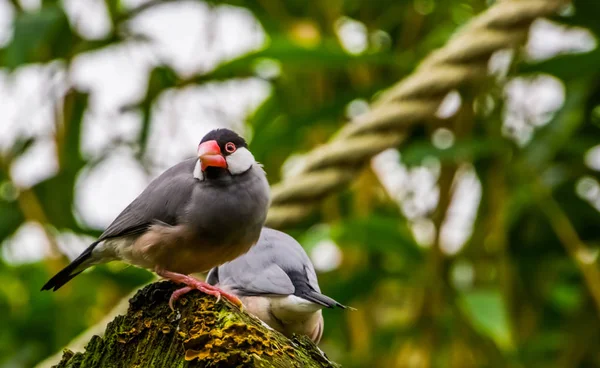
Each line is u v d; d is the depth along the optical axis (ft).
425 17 39.88
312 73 38.99
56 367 18.93
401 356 36.35
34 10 35.68
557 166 36.32
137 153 38.60
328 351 39.63
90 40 38.11
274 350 17.13
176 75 38.37
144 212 23.06
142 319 18.52
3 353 39.09
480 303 30.78
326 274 38.32
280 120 38.19
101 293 38.91
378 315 40.37
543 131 33.83
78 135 39.17
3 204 40.04
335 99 33.76
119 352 18.43
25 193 39.09
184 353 17.44
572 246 34.83
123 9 40.06
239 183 23.17
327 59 32.53
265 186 23.75
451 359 35.70
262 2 38.83
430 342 35.24
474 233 37.37
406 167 37.55
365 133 27.50
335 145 27.53
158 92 38.65
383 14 39.58
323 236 32.42
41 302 38.63
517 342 36.70
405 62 33.12
